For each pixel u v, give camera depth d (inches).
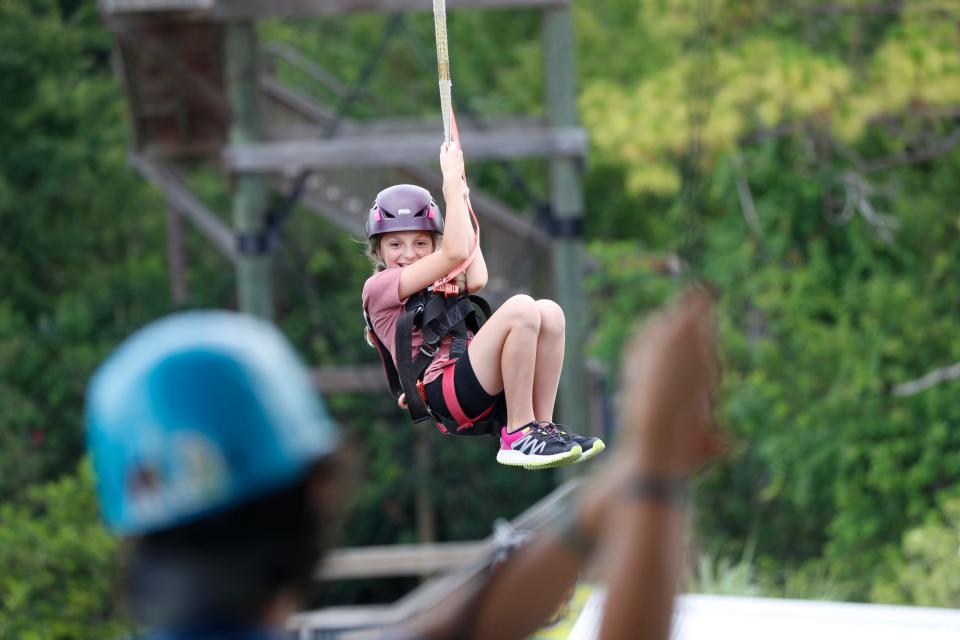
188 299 3376.0
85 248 3489.2
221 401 183.3
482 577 244.8
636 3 3912.4
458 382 603.8
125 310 3344.0
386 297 613.9
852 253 2351.1
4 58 3243.1
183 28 2071.9
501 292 2235.5
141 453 182.1
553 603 234.4
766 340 2346.2
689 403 212.4
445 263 601.3
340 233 3280.0
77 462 2994.6
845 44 2210.9
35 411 2881.4
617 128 1987.0
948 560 1795.0
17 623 1834.4
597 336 2452.0
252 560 184.9
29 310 3385.8
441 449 2945.4
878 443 2135.8
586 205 3986.2
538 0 2000.5
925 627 807.7
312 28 4308.6
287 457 186.2
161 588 183.9
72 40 3395.7
